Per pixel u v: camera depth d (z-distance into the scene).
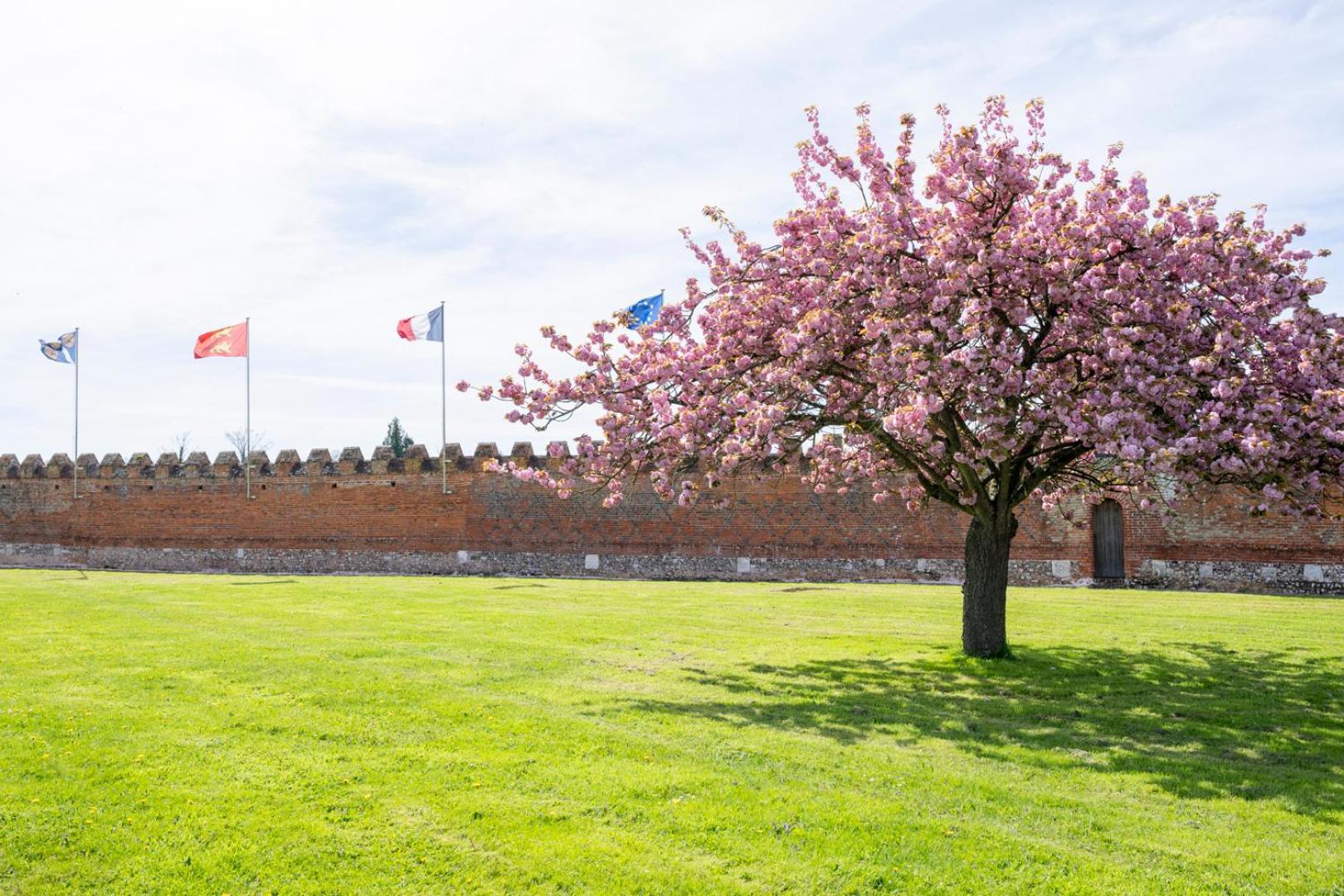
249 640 17.12
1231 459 11.52
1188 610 22.20
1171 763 9.78
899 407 12.39
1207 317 13.05
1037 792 8.86
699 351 14.24
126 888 6.91
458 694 12.55
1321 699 12.73
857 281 13.77
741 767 9.49
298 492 38.44
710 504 33.75
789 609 22.41
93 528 40.97
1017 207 14.40
